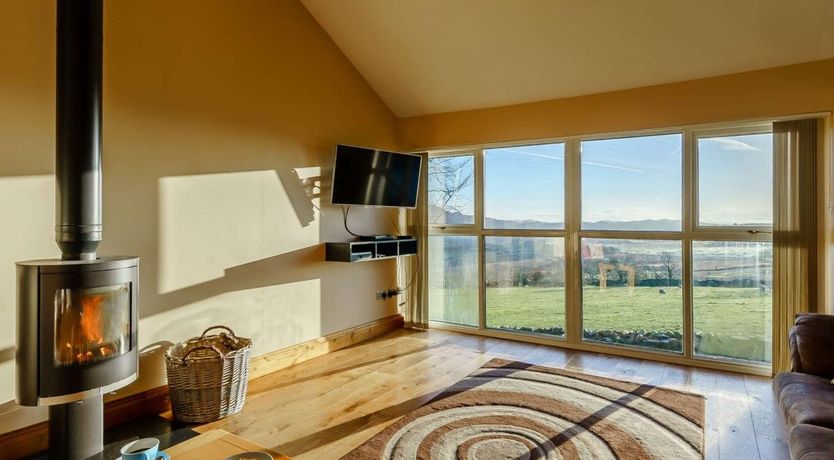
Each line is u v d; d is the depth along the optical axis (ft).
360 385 11.17
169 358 9.15
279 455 5.70
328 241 14.05
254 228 11.79
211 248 10.78
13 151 7.77
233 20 11.35
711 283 12.57
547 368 12.36
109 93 8.96
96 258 7.79
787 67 11.15
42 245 8.11
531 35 12.38
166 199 9.90
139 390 9.41
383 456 7.91
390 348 14.30
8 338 7.67
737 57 11.37
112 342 7.64
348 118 14.85
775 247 11.36
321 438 8.55
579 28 11.79
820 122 10.87
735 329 12.30
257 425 9.08
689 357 12.73
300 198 13.12
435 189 17.03
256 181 11.86
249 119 11.71
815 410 6.40
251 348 10.13
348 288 14.76
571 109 13.99
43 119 8.13
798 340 8.27
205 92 10.70
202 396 9.07
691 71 12.06
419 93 15.72
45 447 8.02
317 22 13.80
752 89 11.54
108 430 8.75
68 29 7.36
